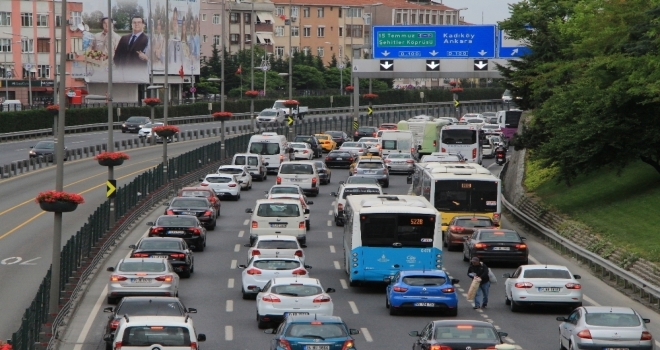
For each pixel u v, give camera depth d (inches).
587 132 2544.3
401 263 1847.9
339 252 2335.1
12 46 7052.2
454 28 4549.7
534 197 3014.3
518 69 3472.0
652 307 1720.0
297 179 3314.5
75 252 1871.3
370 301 1795.0
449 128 3922.2
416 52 4589.1
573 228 2436.0
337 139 5044.3
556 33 3408.0
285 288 1509.6
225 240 2487.7
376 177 3474.4
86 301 1749.5
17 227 2591.0
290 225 2353.6
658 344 1427.2
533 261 2196.1
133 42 7377.0
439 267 1850.4
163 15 7568.9
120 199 2610.7
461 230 2331.4
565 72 3179.1
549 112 2849.4
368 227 1850.4
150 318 1130.0
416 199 1974.7
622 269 1862.7
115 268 1667.1
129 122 5600.4
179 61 7721.5
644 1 2613.2
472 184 2410.2
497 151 4370.1
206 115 6638.8
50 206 1517.0
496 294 1878.7
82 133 5546.3
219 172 3452.3
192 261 2027.6
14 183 3420.3
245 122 6569.9
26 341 1190.9
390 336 1483.8
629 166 2928.2
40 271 2042.3
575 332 1275.8
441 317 1644.9
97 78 7327.8
